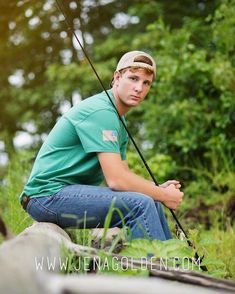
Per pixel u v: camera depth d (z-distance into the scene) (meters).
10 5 11.83
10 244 2.78
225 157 8.37
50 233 3.32
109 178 3.93
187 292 1.86
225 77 8.25
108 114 4.01
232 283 2.91
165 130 9.20
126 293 1.79
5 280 2.05
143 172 7.36
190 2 12.30
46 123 13.45
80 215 3.94
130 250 3.32
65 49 13.41
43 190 4.00
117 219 3.90
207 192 7.84
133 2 13.23
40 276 1.88
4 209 5.89
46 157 4.07
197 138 8.76
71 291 1.78
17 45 13.36
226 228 6.46
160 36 10.21
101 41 12.91
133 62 4.12
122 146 4.37
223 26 8.63
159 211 4.12
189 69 8.63
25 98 13.12
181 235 4.12
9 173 6.04
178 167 8.18
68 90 12.20
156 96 9.36
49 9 12.18
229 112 8.56
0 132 12.84
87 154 4.03
